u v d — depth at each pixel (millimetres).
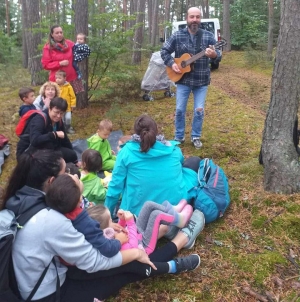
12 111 7832
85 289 2320
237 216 3357
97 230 2250
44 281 2102
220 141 5168
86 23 6992
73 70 6309
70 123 6102
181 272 2734
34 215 2066
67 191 2092
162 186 3043
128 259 2369
